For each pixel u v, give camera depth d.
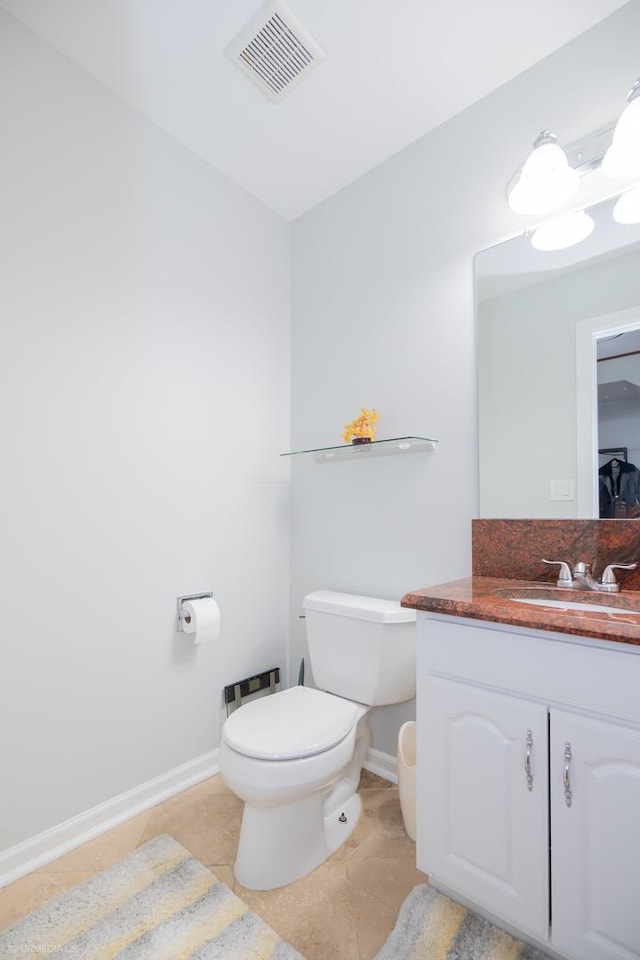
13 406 1.32
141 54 1.43
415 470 1.73
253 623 2.00
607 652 0.89
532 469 1.46
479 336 1.58
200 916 1.13
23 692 1.32
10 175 1.33
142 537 1.62
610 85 1.33
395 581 1.77
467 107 1.63
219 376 1.90
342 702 1.48
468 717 1.07
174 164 1.76
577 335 1.40
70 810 1.40
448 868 1.10
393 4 1.29
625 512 1.31
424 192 1.75
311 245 2.16
